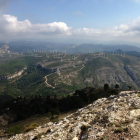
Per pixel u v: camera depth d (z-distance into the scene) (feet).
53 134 71.67
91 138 55.11
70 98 330.75
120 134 51.34
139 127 53.21
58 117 192.44
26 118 269.23
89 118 80.43
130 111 71.31
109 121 65.67
